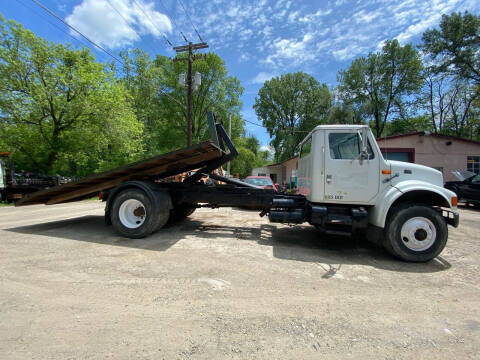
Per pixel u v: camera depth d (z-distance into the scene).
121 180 5.29
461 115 27.19
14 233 4.83
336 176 4.03
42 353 1.56
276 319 2.02
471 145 15.31
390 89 30.55
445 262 3.59
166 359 1.53
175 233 5.00
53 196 5.55
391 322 2.02
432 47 24.98
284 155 36.53
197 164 5.86
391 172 3.92
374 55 31.14
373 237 3.98
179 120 31.89
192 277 2.80
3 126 15.12
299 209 4.43
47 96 15.17
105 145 18.00
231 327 1.89
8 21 14.47
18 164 17.17
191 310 2.12
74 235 4.69
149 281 2.67
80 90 16.39
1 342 1.66
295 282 2.76
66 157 16.98
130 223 4.66
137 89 26.50
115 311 2.08
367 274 3.08
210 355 1.58
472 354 1.65
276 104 40.34
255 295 2.43
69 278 2.71
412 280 2.91
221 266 3.17
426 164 15.66
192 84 17.22
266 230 5.50
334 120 31.39
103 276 2.78
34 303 2.18
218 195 5.08
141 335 1.76
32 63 14.95
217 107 32.12
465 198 10.55
